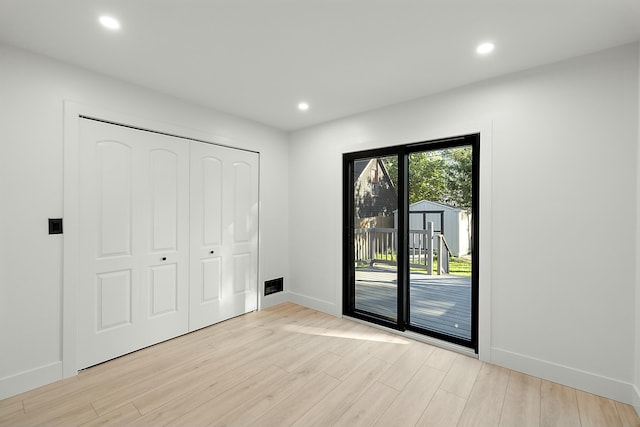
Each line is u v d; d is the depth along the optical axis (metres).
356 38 1.87
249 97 2.83
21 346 1.98
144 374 2.21
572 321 2.05
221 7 1.58
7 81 1.93
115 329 2.46
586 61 2.01
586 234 2.00
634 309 1.86
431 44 1.93
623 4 1.51
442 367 2.32
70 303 2.17
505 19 1.66
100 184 2.37
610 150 1.93
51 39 1.88
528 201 2.21
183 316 2.92
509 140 2.29
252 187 3.58
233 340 2.81
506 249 2.30
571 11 1.58
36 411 1.79
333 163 3.49
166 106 2.76
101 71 2.32
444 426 1.68
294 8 1.59
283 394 1.98
